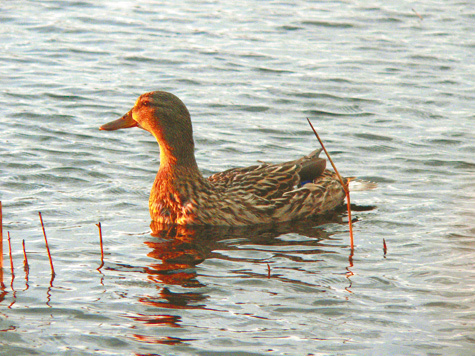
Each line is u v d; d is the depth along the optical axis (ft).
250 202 43.60
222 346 28.94
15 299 32.40
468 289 33.96
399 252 38.58
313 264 37.04
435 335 29.86
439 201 46.29
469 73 74.69
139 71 72.74
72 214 42.93
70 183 47.70
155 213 43.39
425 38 86.43
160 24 88.99
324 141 57.52
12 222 41.04
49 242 38.73
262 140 57.41
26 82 68.08
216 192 43.47
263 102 65.77
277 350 28.71
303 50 81.20
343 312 31.83
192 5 98.48
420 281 34.91
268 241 40.60
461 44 84.38
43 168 49.75
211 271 35.99
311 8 98.73
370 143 57.16
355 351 28.68
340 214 45.39
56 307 31.76
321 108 64.95
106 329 30.07
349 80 71.97
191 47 80.74
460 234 40.91
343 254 38.40
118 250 38.32
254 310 31.94
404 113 63.87
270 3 100.78
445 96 68.08
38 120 59.16
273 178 45.06
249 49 80.84
